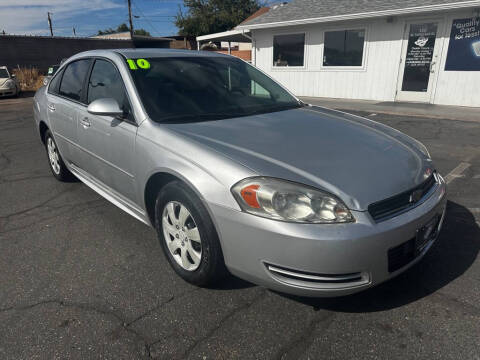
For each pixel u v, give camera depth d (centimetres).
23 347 196
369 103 1070
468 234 309
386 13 1001
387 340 198
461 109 921
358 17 1059
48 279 256
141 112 269
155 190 270
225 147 226
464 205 368
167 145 240
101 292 241
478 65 932
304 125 278
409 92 1071
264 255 195
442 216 247
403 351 191
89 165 345
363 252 187
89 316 218
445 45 972
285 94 364
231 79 340
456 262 269
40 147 657
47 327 210
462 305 224
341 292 194
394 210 204
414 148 267
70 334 204
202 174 214
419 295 234
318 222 186
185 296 236
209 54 366
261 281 203
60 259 281
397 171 220
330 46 1198
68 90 380
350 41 1148
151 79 295
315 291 193
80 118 338
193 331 206
